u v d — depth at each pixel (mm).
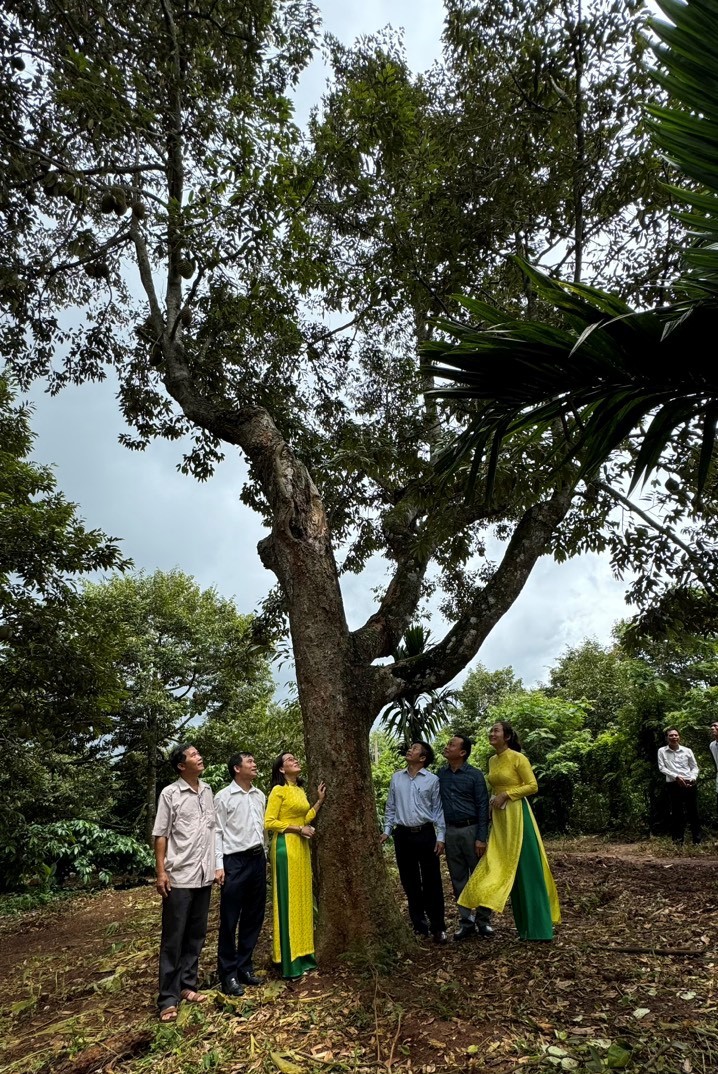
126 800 20766
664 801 11570
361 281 7906
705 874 7352
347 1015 4035
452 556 6977
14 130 6660
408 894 5863
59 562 11117
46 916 9906
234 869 4926
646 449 2566
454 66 7617
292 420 9242
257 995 4516
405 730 9492
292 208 7199
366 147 7348
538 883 5234
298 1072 3383
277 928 4867
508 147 6801
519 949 5066
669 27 1832
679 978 4211
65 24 6750
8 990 5785
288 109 7051
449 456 3236
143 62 7273
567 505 6594
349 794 5309
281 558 6016
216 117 7609
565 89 6789
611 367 2529
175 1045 3887
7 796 13672
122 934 7547
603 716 16406
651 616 7621
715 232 2133
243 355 9367
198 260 7113
